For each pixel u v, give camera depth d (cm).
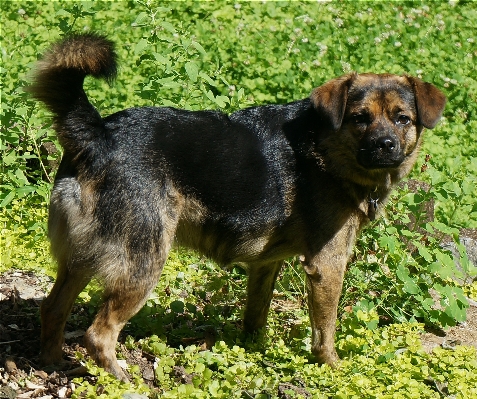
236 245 306
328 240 306
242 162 302
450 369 304
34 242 339
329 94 306
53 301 297
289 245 308
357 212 308
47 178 358
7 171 358
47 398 289
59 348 299
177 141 297
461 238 361
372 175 306
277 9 506
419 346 309
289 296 334
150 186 294
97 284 297
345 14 514
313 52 460
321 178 305
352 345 311
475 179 368
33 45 440
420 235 334
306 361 302
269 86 428
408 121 310
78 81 290
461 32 511
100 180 292
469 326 336
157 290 325
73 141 291
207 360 301
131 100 403
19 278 327
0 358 298
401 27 504
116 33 447
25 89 294
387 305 333
